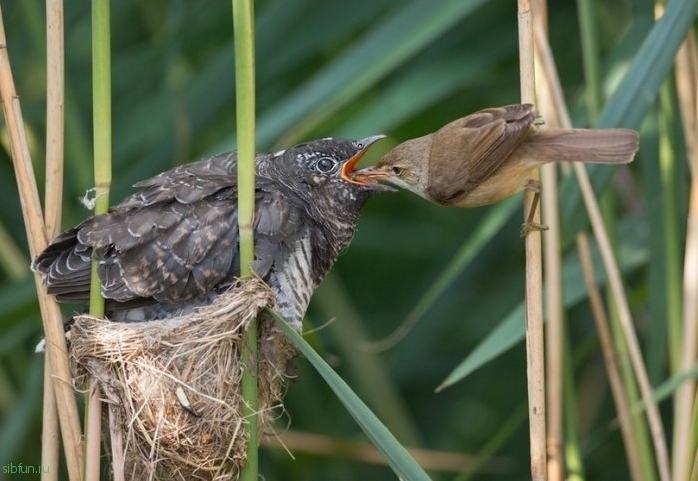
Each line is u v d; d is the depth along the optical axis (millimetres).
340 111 11836
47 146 8531
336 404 14359
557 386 9234
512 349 14773
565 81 13203
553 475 9250
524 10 8141
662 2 9758
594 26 9727
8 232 12812
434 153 8945
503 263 15109
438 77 11344
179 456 8703
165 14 13211
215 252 9211
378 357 14023
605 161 7965
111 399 8656
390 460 7363
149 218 9141
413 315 10484
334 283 13570
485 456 11062
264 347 9375
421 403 14703
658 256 10258
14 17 12680
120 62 12570
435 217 15016
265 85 11859
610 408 14062
